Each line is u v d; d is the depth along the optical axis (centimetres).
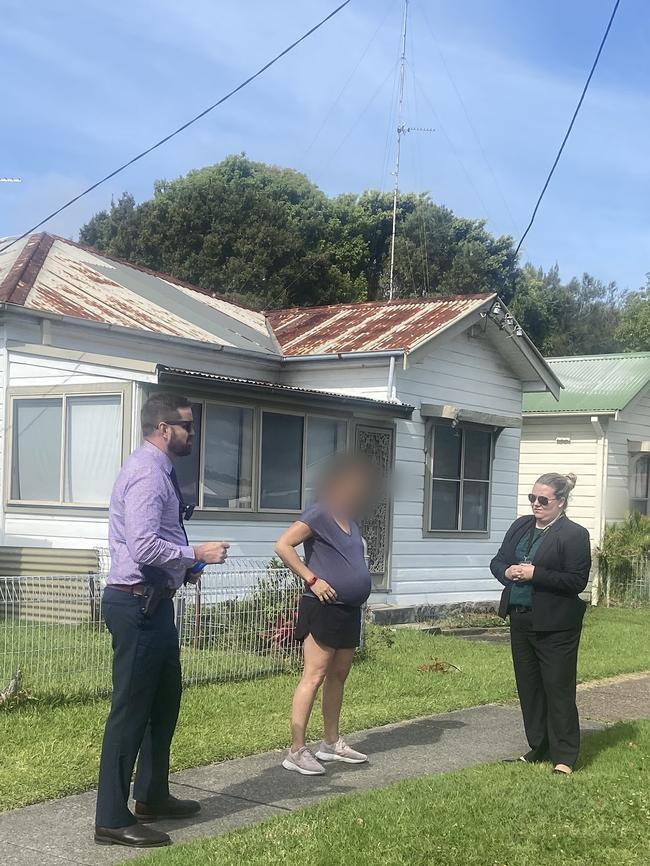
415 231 4416
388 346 1418
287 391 1227
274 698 801
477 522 1616
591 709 856
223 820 527
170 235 3850
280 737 695
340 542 620
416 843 476
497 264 4438
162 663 498
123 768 486
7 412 1232
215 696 791
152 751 520
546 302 5059
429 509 1505
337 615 617
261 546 1241
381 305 1691
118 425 1135
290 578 925
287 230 3969
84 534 1162
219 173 4272
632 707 867
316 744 688
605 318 5634
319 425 1326
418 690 882
